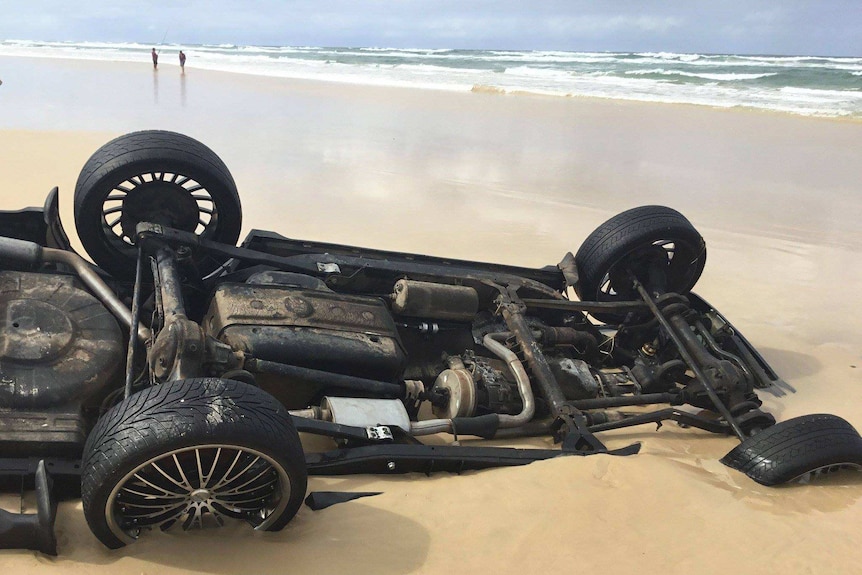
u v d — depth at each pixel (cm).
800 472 486
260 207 1128
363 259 588
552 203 1293
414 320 582
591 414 538
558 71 5603
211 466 363
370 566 375
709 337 631
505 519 421
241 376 435
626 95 3541
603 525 423
